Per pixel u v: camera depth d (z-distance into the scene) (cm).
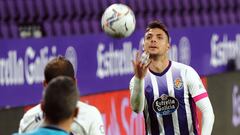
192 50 3491
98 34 3080
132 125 2623
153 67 1745
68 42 2964
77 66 2995
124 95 2617
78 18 3441
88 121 1304
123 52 3178
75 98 1024
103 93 2531
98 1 3509
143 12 3675
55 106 1006
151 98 1745
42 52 2866
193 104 1753
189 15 3866
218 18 3981
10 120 2197
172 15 3794
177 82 1738
